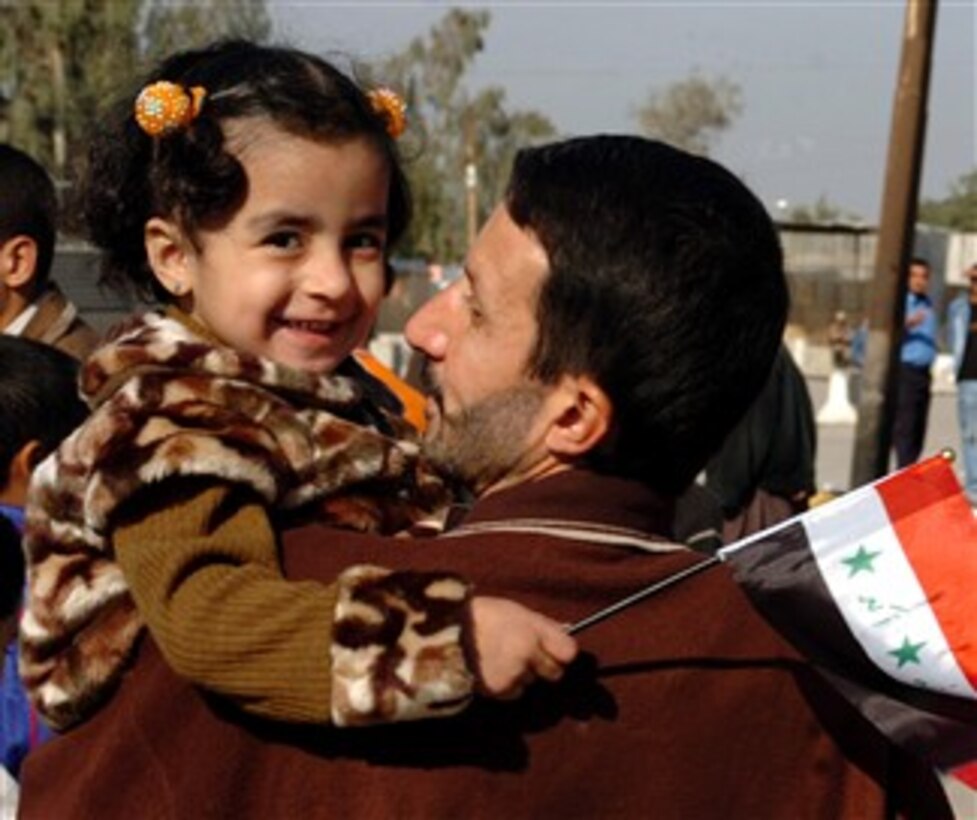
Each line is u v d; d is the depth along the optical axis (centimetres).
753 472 632
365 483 205
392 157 235
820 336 3170
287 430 198
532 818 179
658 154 189
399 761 179
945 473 192
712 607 188
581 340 184
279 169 218
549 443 189
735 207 187
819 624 186
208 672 177
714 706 184
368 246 226
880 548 189
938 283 3278
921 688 185
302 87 221
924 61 1137
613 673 182
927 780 196
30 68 3494
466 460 192
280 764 181
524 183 189
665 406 185
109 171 234
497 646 174
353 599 176
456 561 185
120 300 252
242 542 186
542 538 186
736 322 185
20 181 431
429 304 197
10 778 261
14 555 278
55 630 194
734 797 183
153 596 182
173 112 218
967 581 187
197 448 188
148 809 183
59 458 197
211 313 222
